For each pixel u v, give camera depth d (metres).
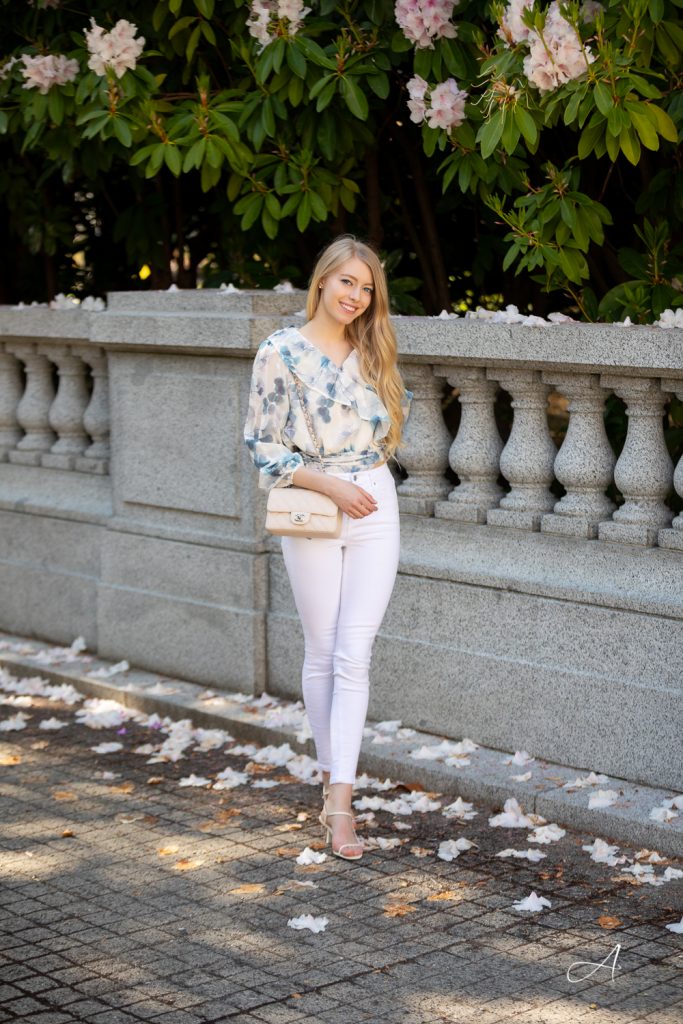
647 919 4.13
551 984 3.73
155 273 8.25
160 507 6.54
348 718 4.68
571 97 4.89
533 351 5.01
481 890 4.36
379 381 4.59
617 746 4.99
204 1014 3.60
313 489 4.55
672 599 4.83
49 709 6.47
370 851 4.70
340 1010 3.61
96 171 7.09
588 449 5.11
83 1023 3.56
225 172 7.09
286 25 5.73
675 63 5.02
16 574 7.49
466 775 5.11
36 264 8.92
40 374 7.41
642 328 4.76
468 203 6.91
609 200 6.84
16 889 4.42
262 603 6.20
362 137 6.26
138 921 4.18
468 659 5.42
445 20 5.49
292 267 7.18
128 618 6.76
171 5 5.89
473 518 5.46
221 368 6.12
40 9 6.67
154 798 5.25
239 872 4.54
